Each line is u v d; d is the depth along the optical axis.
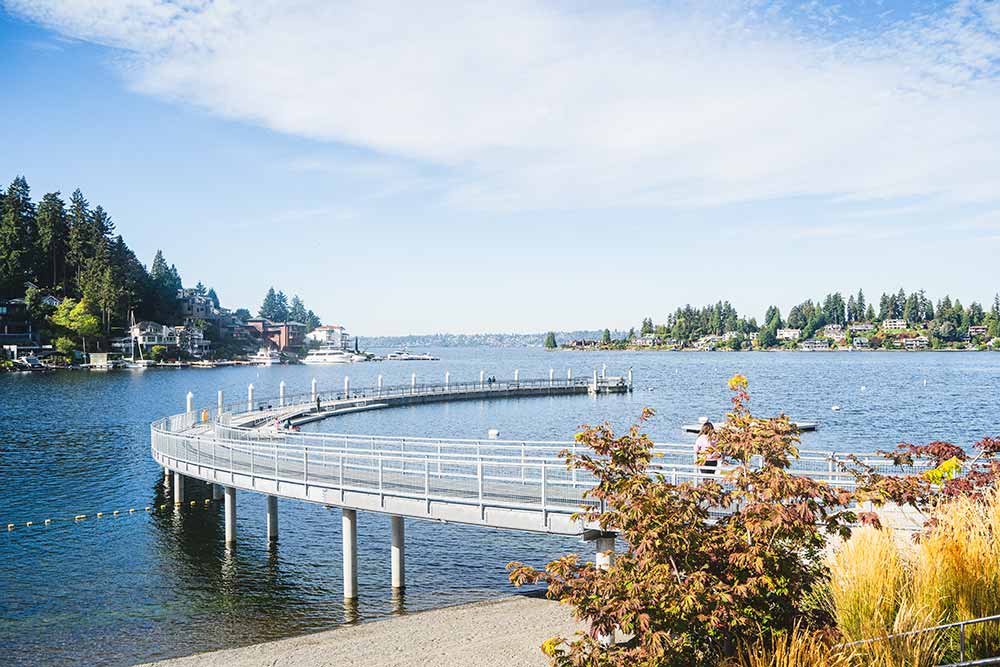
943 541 9.30
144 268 194.38
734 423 8.65
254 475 23.59
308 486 21.58
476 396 85.06
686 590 7.27
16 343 147.75
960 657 8.02
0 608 19.61
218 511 30.36
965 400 85.19
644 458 8.52
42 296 155.88
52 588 21.23
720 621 7.21
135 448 48.03
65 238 166.50
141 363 165.25
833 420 65.00
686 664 7.53
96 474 38.72
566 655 7.90
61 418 66.25
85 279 159.50
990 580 8.80
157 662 15.62
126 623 18.53
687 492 8.23
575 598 7.85
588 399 88.62
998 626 8.55
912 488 9.76
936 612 8.71
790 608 8.03
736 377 9.03
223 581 21.80
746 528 7.79
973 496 10.86
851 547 9.57
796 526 7.70
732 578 7.73
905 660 7.94
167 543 25.80
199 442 28.81
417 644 15.82
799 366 182.62
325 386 128.12
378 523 28.20
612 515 8.16
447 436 53.22
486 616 17.61
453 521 18.58
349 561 20.53
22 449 47.62
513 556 23.89
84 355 157.50
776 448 8.03
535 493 19.02
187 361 188.25
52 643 17.28
